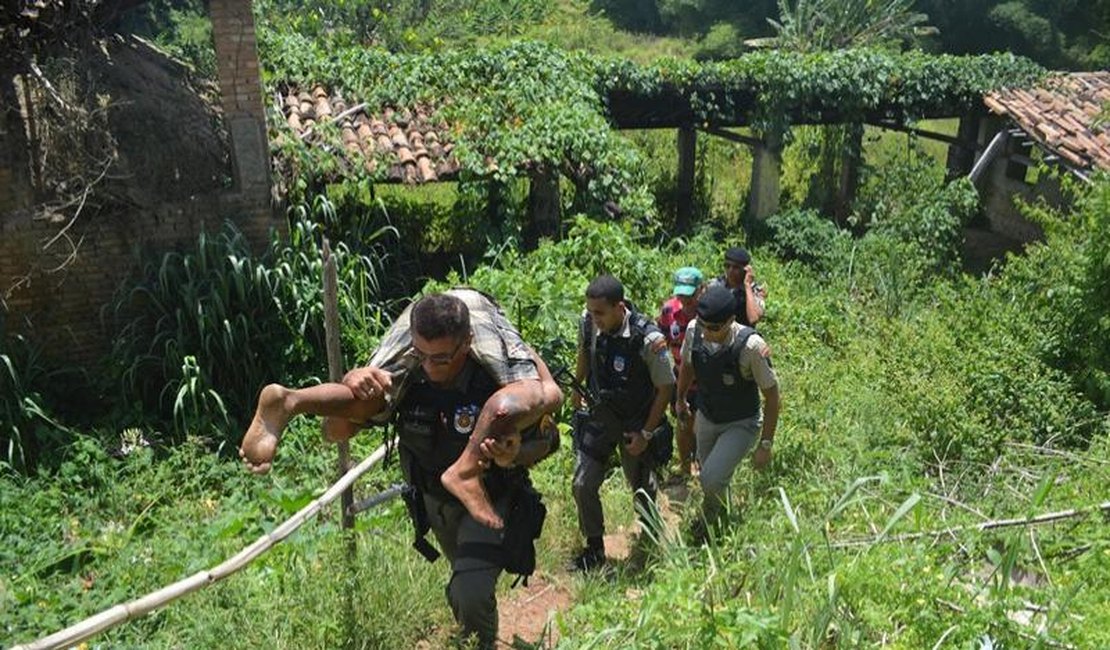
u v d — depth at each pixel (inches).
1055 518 194.1
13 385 350.0
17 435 326.6
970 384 312.7
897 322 411.5
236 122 391.9
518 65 562.9
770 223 633.6
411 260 503.5
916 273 541.0
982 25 1306.6
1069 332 363.3
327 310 202.5
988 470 263.6
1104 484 230.4
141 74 430.0
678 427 273.0
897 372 316.8
